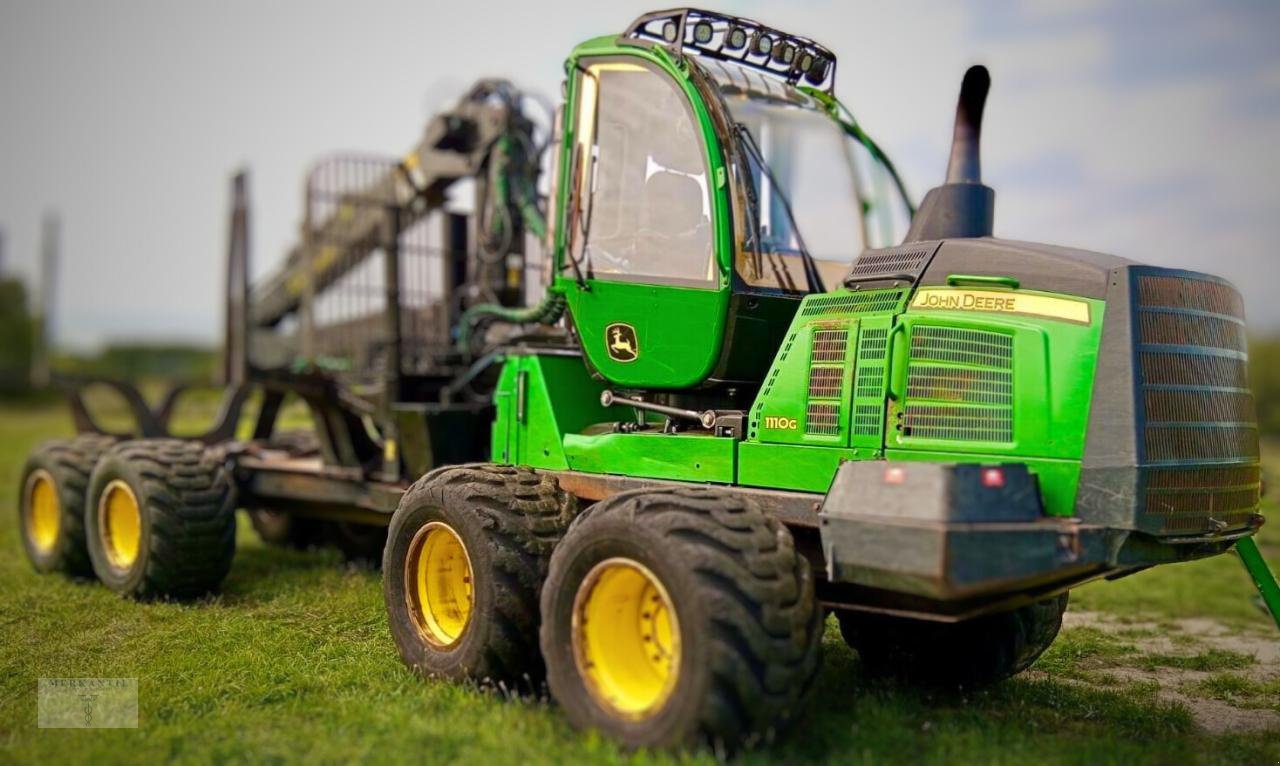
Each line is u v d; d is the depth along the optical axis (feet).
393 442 20.21
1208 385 12.57
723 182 13.87
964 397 12.23
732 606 10.75
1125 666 18.28
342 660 15.37
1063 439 11.82
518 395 16.35
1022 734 12.91
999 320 12.26
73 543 21.88
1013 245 12.75
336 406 20.93
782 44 16.02
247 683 14.34
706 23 15.05
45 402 97.71
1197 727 14.56
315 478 21.31
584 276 15.42
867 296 13.08
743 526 11.33
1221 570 26.81
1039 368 11.99
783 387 13.30
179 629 17.37
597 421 16.25
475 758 11.29
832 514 11.55
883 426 12.46
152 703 13.57
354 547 24.41
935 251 12.94
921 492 10.86
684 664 10.94
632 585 12.12
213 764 11.55
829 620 18.92
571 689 12.10
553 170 17.39
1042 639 15.34
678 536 11.27
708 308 14.03
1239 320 13.46
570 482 15.12
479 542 13.57
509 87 21.22
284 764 11.44
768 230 15.66
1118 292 11.91
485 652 13.38
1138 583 25.21
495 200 21.15
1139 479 11.50
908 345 12.50
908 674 15.48
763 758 10.75
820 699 13.62
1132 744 12.93
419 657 14.46
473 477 14.35
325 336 24.30
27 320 112.88
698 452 13.91
